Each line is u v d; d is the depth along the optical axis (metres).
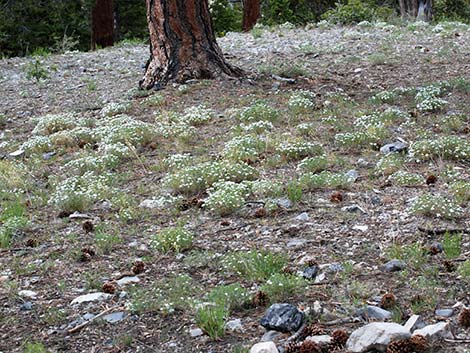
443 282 5.14
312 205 6.53
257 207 6.59
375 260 5.52
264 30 18.66
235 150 7.76
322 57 13.54
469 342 4.51
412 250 5.50
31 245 6.25
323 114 9.14
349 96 10.19
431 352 4.45
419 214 6.14
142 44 18.59
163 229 6.31
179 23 11.23
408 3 21.58
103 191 7.14
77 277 5.69
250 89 10.78
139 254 5.97
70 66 14.59
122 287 5.47
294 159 7.71
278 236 6.04
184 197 7.04
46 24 23.89
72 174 7.90
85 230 6.46
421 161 7.35
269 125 8.62
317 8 28.62
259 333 4.81
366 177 7.08
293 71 11.79
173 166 7.70
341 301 5.02
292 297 5.12
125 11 27.58
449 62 12.31
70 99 11.49
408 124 8.44
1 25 22.84
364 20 19.38
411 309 4.86
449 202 6.16
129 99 10.91
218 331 4.79
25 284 5.62
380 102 9.62
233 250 5.87
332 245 5.80
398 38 15.27
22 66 15.04
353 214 6.28
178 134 8.73
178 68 11.32
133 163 8.06
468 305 4.86
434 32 16.14
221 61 11.48
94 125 9.63
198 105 10.09
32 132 9.65
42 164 8.36
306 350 4.51
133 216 6.64
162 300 5.18
